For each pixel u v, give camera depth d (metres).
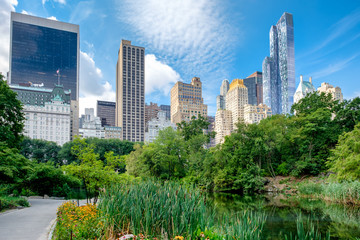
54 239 9.67
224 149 51.91
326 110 51.69
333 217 21.98
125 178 21.12
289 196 37.19
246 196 39.84
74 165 21.94
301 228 9.85
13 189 33.50
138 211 10.14
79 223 8.74
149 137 166.38
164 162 47.34
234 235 9.30
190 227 9.71
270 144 47.81
